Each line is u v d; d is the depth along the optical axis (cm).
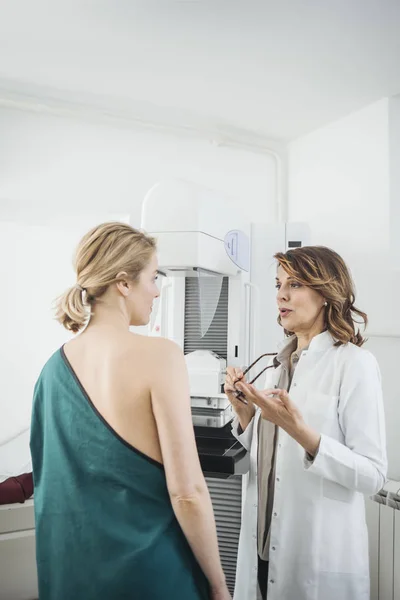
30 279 299
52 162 289
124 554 102
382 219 272
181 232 167
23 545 226
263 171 341
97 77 257
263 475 166
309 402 154
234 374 168
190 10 197
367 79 253
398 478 256
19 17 204
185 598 105
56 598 107
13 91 274
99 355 110
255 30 210
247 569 158
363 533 153
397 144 272
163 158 312
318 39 217
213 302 192
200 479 107
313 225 321
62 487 108
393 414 262
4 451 285
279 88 265
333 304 156
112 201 301
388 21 202
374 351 275
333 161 307
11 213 295
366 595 150
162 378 105
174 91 271
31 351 299
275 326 220
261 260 219
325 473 140
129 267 115
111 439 104
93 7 195
